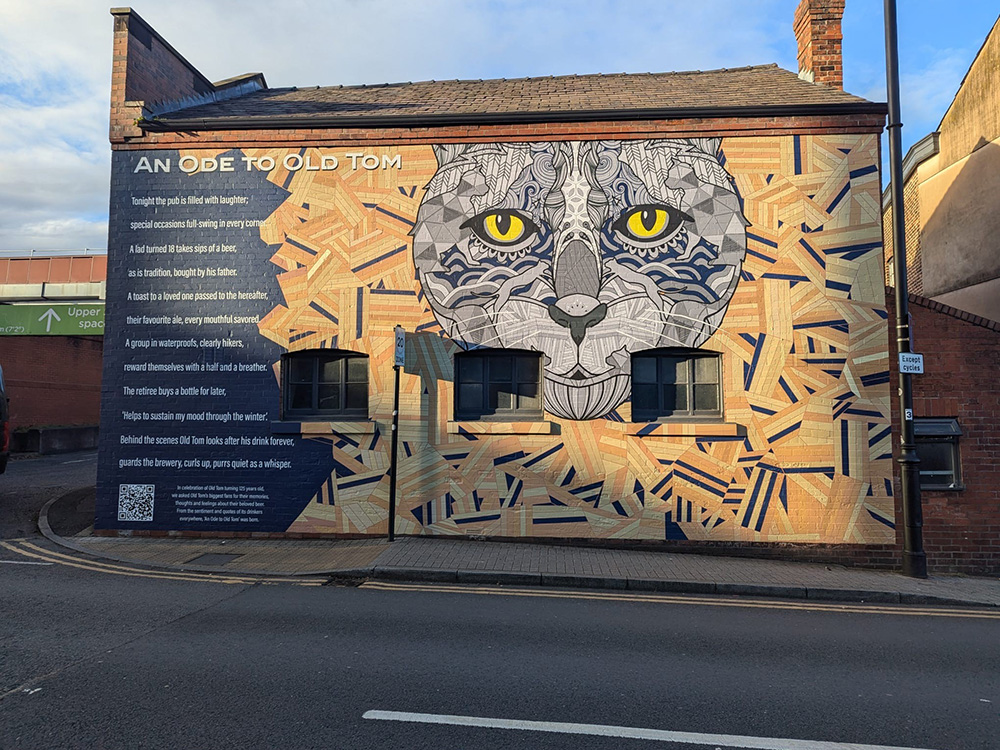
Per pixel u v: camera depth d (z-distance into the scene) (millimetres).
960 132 13945
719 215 9836
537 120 10023
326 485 9938
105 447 10172
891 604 7504
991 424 9633
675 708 4359
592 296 9875
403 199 10172
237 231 10297
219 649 5289
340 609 6531
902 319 8867
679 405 9922
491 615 6445
